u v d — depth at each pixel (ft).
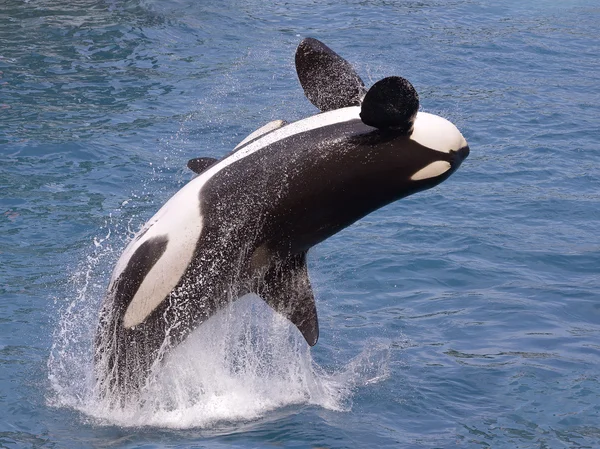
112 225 61.05
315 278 55.98
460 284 56.03
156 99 90.27
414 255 59.62
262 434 37.60
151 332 38.17
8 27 111.75
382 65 107.45
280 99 91.04
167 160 73.61
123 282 37.99
